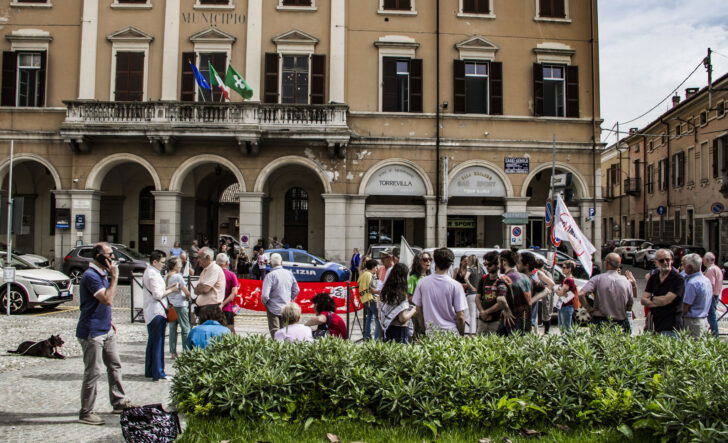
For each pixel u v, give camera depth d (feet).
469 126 89.15
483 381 19.92
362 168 87.66
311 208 98.63
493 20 90.38
